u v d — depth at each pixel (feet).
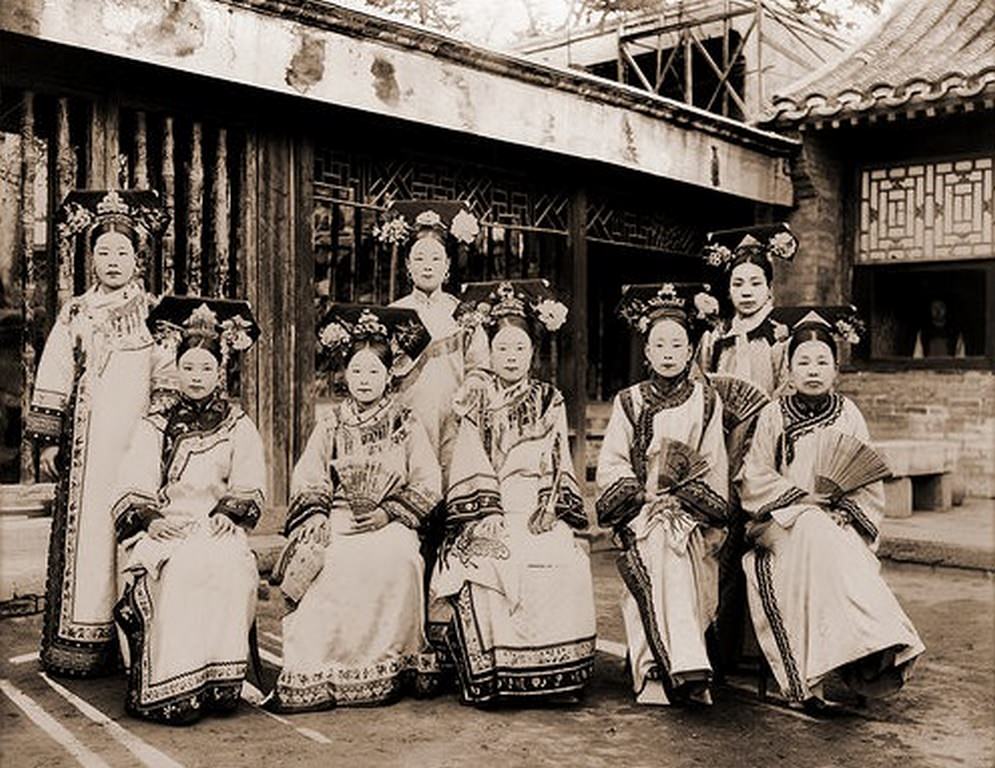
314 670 14.80
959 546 26.30
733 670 16.93
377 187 26.05
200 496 15.15
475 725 14.25
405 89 23.84
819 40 43.55
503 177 28.89
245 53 21.03
